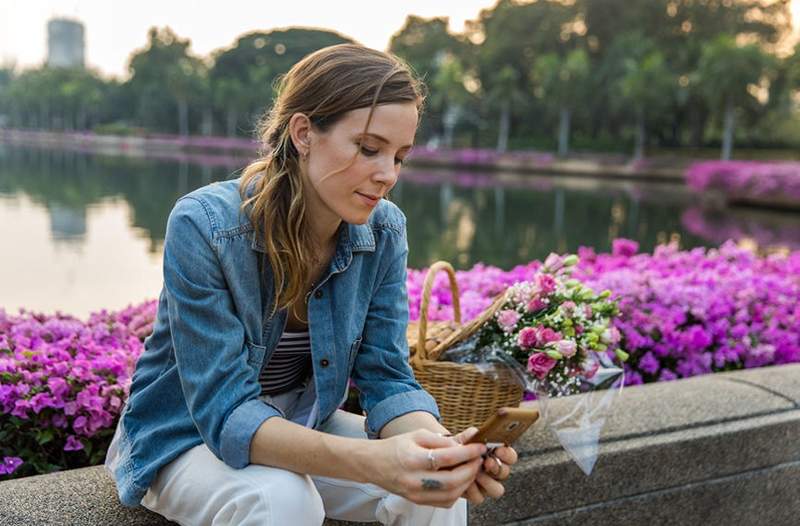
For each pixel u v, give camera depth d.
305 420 1.45
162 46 69.06
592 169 34.88
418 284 3.49
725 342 3.24
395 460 1.13
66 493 1.50
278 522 1.15
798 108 41.16
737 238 12.34
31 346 2.30
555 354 1.83
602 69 38.00
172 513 1.30
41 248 8.55
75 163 30.78
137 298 6.09
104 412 1.92
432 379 1.89
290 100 1.27
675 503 2.01
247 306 1.28
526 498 1.79
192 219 1.25
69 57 111.00
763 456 2.11
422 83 1.31
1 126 87.00
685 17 41.03
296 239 1.28
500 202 18.03
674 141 41.69
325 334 1.37
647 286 3.30
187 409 1.32
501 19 45.44
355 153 1.22
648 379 3.18
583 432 1.81
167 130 68.12
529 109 43.75
